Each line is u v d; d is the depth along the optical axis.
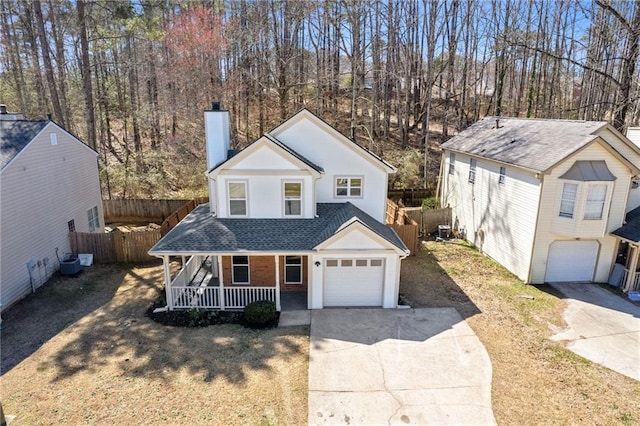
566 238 15.58
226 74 32.62
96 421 8.47
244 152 13.83
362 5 28.75
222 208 14.47
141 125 34.88
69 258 17.09
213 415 8.67
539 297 14.70
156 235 17.94
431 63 30.11
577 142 14.96
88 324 12.57
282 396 9.27
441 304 14.04
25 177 14.59
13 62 31.00
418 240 20.39
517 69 44.56
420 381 9.84
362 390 9.50
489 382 9.83
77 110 34.78
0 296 13.23
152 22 27.56
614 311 13.63
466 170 21.45
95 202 20.81
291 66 33.69
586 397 9.35
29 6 28.11
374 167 15.89
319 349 11.16
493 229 18.58
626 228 15.25
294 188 14.35
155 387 9.54
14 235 13.95
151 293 14.87
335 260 13.38
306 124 15.45
